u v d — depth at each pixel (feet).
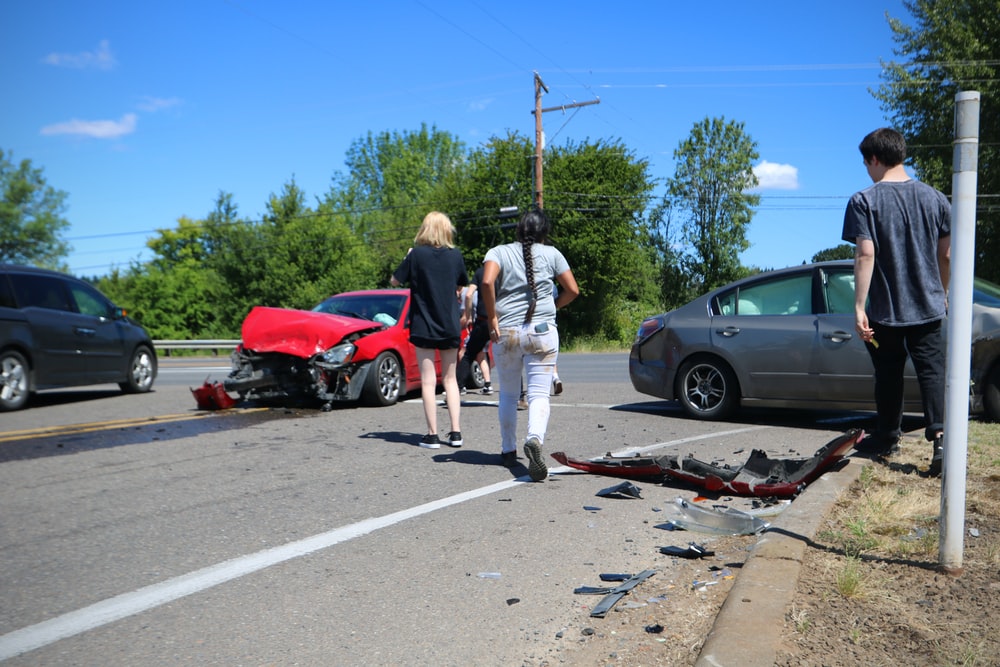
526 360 18.07
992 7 93.15
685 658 8.66
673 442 22.29
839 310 24.44
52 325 32.27
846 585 9.81
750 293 26.30
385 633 9.62
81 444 22.29
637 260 161.89
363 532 13.75
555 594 10.85
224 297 173.06
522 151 150.61
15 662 8.81
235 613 10.24
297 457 20.45
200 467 19.21
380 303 33.35
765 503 15.46
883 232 16.38
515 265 18.04
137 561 12.25
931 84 96.48
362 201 248.93
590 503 15.74
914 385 22.71
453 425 21.74
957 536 10.45
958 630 8.72
